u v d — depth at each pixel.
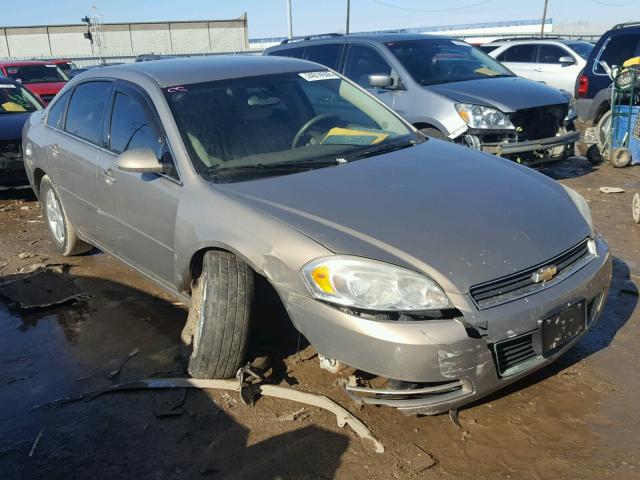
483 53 8.48
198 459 2.83
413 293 2.62
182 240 3.39
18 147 7.54
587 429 2.93
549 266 2.86
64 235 5.40
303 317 2.81
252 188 3.28
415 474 2.67
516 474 2.66
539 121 7.10
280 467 2.74
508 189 3.32
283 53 9.28
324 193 3.17
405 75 7.49
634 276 4.67
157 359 3.74
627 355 3.56
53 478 2.77
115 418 3.16
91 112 4.62
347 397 3.20
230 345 3.20
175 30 52.69
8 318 4.46
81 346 3.98
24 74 18.42
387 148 3.89
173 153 3.58
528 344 2.77
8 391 3.50
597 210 6.53
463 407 3.11
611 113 8.66
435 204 3.06
